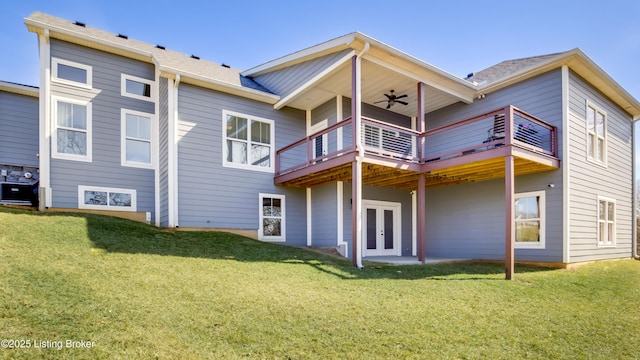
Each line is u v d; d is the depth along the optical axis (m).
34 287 4.26
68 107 9.19
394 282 6.35
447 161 8.88
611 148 11.33
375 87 10.23
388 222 11.95
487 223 10.57
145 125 10.27
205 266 6.31
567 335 4.19
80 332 3.36
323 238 10.95
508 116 7.73
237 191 10.33
